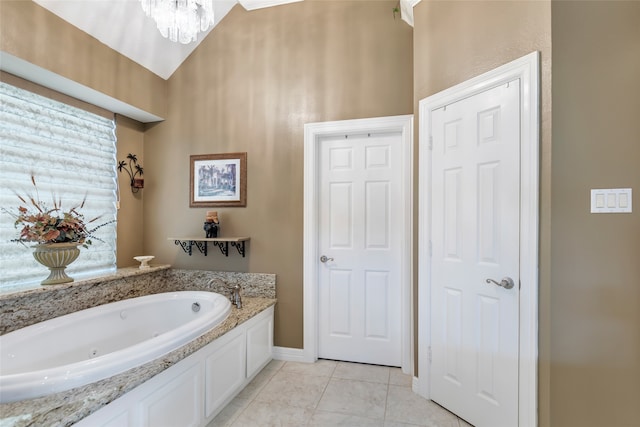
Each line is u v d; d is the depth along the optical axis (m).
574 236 1.48
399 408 2.03
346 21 2.64
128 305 2.42
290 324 2.75
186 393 1.67
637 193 1.41
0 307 1.88
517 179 1.61
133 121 3.06
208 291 2.79
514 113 1.62
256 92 2.85
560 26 1.49
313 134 2.69
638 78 1.42
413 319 2.28
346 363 2.68
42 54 2.06
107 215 2.82
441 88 2.04
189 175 3.02
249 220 2.86
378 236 2.65
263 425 1.86
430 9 2.12
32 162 2.28
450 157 1.98
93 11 2.27
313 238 2.70
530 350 1.55
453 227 1.96
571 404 1.49
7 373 1.68
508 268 1.66
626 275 1.42
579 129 1.47
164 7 1.78
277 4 2.80
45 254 2.10
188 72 3.03
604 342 1.45
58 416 1.09
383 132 2.62
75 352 2.06
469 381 1.86
